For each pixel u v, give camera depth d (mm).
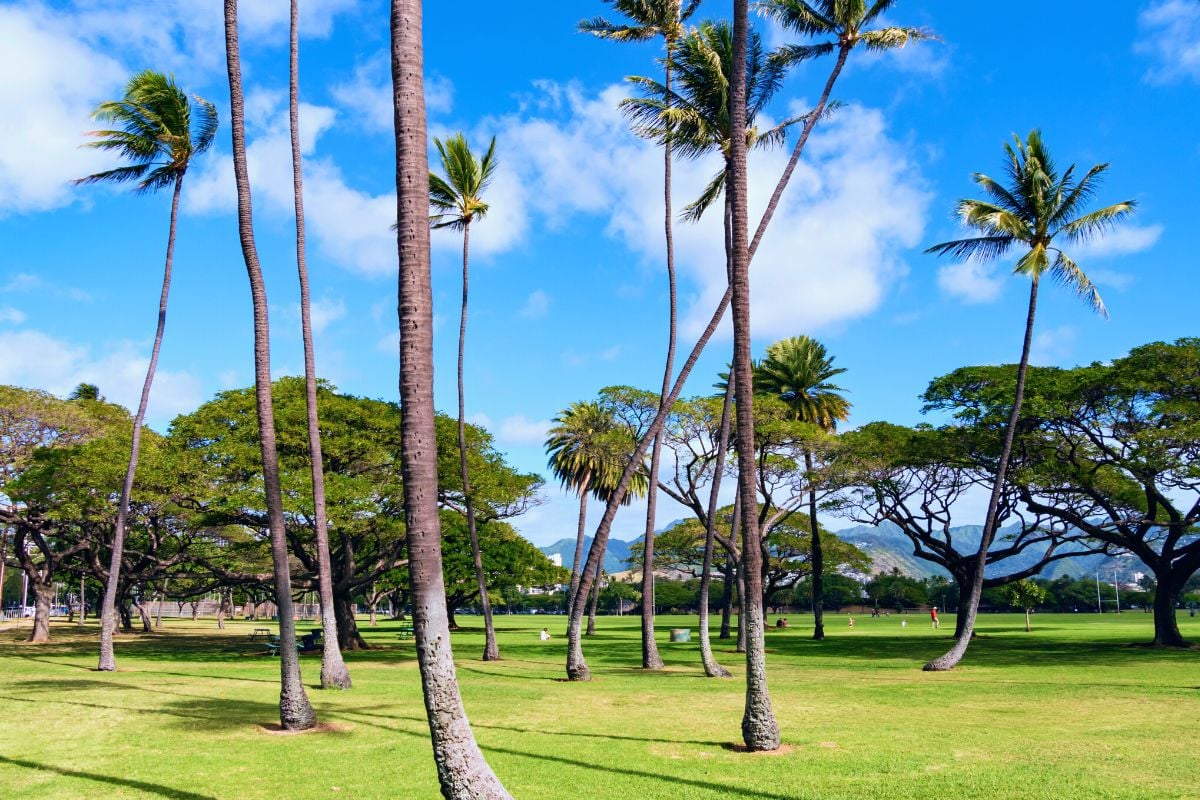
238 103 16906
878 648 41156
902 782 11047
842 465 38844
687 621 95625
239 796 10203
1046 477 34719
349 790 10508
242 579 37750
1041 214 26828
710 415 36000
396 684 22938
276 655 35531
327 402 35312
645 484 57188
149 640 46531
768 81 23016
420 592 7840
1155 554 38281
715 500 27453
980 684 23359
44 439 39094
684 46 22844
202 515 34500
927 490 42000
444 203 33156
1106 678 24734
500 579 46406
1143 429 33844
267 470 15812
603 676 26562
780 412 39156
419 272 8164
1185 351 31922
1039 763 12258
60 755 12562
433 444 8078
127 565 42500
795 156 21328
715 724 16219
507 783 11039
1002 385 35094
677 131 22875
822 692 21625
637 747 13711
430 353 8172
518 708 18594
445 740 7668
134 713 16672
